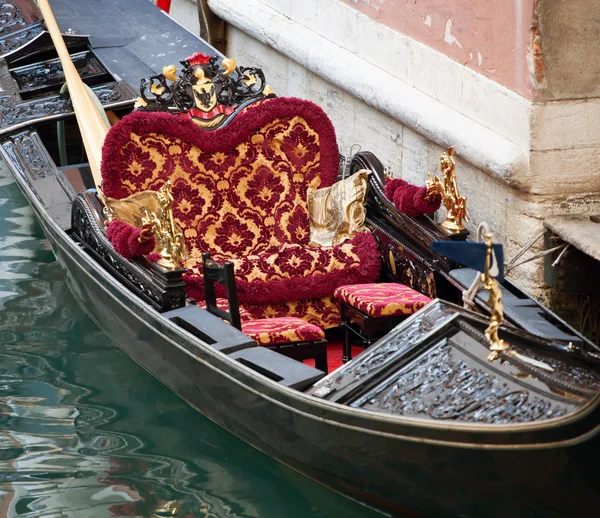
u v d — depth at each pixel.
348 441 8.38
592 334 11.82
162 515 9.16
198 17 20.47
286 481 9.66
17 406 11.14
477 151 11.91
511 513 7.92
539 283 11.66
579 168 11.45
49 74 17.03
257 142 11.99
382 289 11.01
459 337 8.38
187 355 10.00
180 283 10.47
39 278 14.40
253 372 9.07
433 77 13.12
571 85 11.18
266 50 18.02
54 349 12.48
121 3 19.75
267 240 12.02
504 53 11.60
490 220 12.27
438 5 12.80
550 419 7.21
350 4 15.08
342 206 12.05
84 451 10.25
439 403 7.96
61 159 16.88
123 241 10.88
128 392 11.47
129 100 15.77
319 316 11.73
